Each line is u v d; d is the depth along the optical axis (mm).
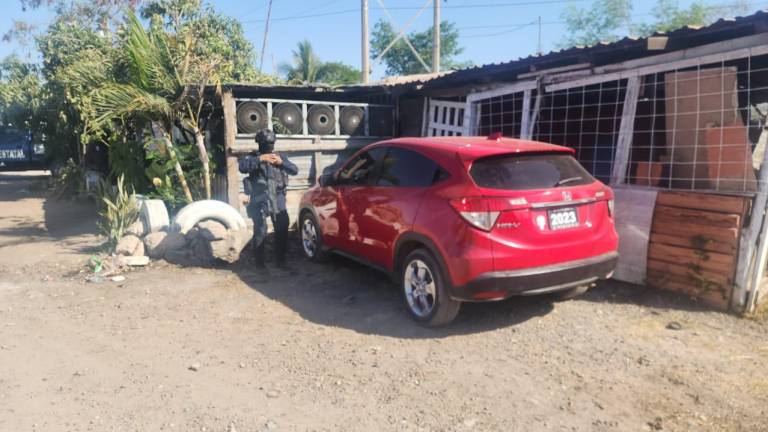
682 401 3449
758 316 4781
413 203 4672
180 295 5723
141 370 3971
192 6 14055
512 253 4090
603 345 4312
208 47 13094
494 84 8047
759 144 7199
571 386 3658
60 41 14305
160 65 8742
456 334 4566
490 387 3652
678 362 3994
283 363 4059
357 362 4059
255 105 8648
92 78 9602
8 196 16219
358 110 9719
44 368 4027
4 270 6848
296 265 6887
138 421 3273
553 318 4891
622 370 3885
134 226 7473
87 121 9328
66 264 7070
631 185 5922
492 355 4152
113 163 11328
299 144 9031
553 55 6715
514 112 7801
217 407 3430
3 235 9555
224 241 6785
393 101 10172
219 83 8273
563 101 8297
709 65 5902
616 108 7316
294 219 9070
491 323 4797
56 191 16609
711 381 3699
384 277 6305
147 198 8953
